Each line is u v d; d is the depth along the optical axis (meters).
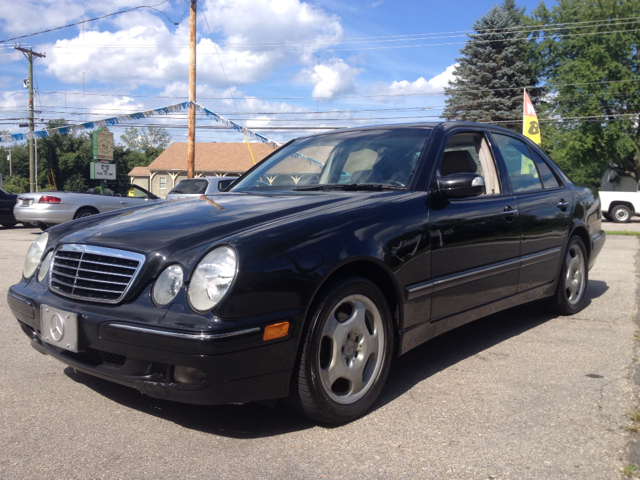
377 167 3.42
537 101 40.06
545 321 4.57
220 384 2.22
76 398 2.91
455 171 3.49
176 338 2.19
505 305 3.76
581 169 44.47
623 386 3.07
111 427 2.57
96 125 15.70
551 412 2.74
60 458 2.28
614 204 21.20
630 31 35.16
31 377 3.21
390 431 2.54
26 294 2.83
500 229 3.55
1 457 2.28
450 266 3.16
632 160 38.06
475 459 2.28
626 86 34.81
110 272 2.47
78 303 2.52
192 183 12.44
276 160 4.07
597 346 3.86
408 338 2.96
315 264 2.44
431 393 3.00
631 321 4.55
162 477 2.13
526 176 4.18
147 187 57.22
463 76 40.50
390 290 2.88
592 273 7.03
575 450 2.35
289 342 2.35
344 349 2.62
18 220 12.77
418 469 2.20
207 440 2.45
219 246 2.34
